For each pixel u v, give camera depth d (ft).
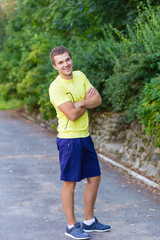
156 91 15.85
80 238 10.51
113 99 21.09
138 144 19.88
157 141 16.56
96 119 26.05
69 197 10.72
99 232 11.12
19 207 13.73
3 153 25.21
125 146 21.68
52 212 13.16
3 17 68.44
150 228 11.37
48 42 42.83
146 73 18.83
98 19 26.16
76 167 10.44
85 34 30.17
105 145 23.43
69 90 10.65
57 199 14.74
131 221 12.03
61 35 37.06
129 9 23.95
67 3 29.71
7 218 12.55
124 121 23.17
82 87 10.96
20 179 18.04
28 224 11.96
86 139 10.68
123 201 14.29
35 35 43.70
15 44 51.88
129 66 19.31
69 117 10.32
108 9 24.97
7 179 18.04
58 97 10.48
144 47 19.17
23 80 43.78
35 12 38.93
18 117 50.03
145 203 13.94
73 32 31.12
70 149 10.43
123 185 16.63
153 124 16.61
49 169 20.18
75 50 30.55
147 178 17.10
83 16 28.50
